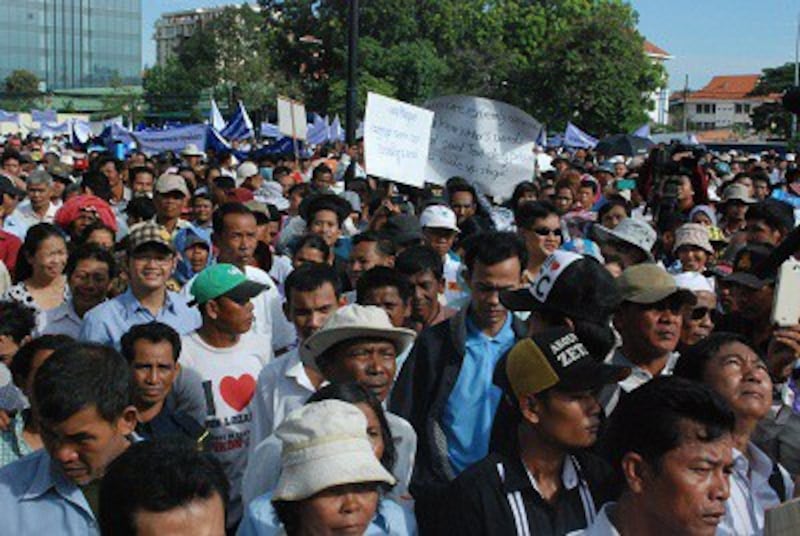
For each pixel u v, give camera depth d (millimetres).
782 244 4438
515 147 10523
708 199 10484
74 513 3332
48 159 17172
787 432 4250
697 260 7199
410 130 10102
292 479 3070
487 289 4598
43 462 3432
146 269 5918
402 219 7484
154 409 4641
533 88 49406
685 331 5078
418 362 4637
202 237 7699
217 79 74375
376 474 3064
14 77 110312
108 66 135500
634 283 4398
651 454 2898
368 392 3672
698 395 2891
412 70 51969
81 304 6332
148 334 4594
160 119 74938
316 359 4273
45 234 6742
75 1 132500
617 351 4508
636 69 48281
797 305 4141
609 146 26156
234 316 5051
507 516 3406
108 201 11172
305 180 15484
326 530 3055
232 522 4773
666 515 2902
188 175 13266
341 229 8688
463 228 8797
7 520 3322
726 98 122250
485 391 4543
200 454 2527
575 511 3447
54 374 3232
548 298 4160
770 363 4289
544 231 6504
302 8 57219
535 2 67688
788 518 2631
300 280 4805
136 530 2400
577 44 48438
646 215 10070
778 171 22109
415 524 3758
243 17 78375
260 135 34094
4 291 7402
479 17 62500
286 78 59562
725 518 3605
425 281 5539
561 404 3311
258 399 4703
